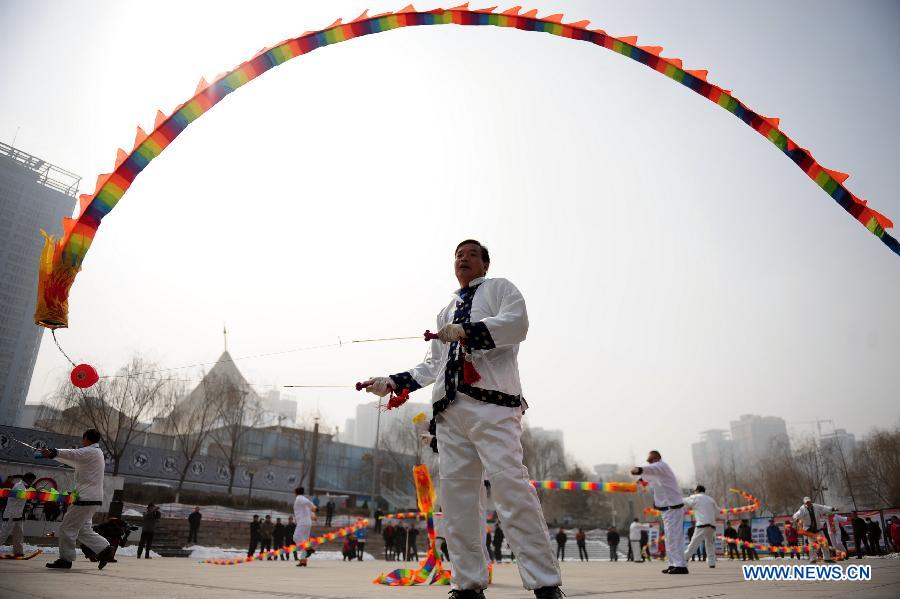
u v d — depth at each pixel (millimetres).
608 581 5445
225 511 27734
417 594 3574
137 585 3533
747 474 71500
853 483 48281
